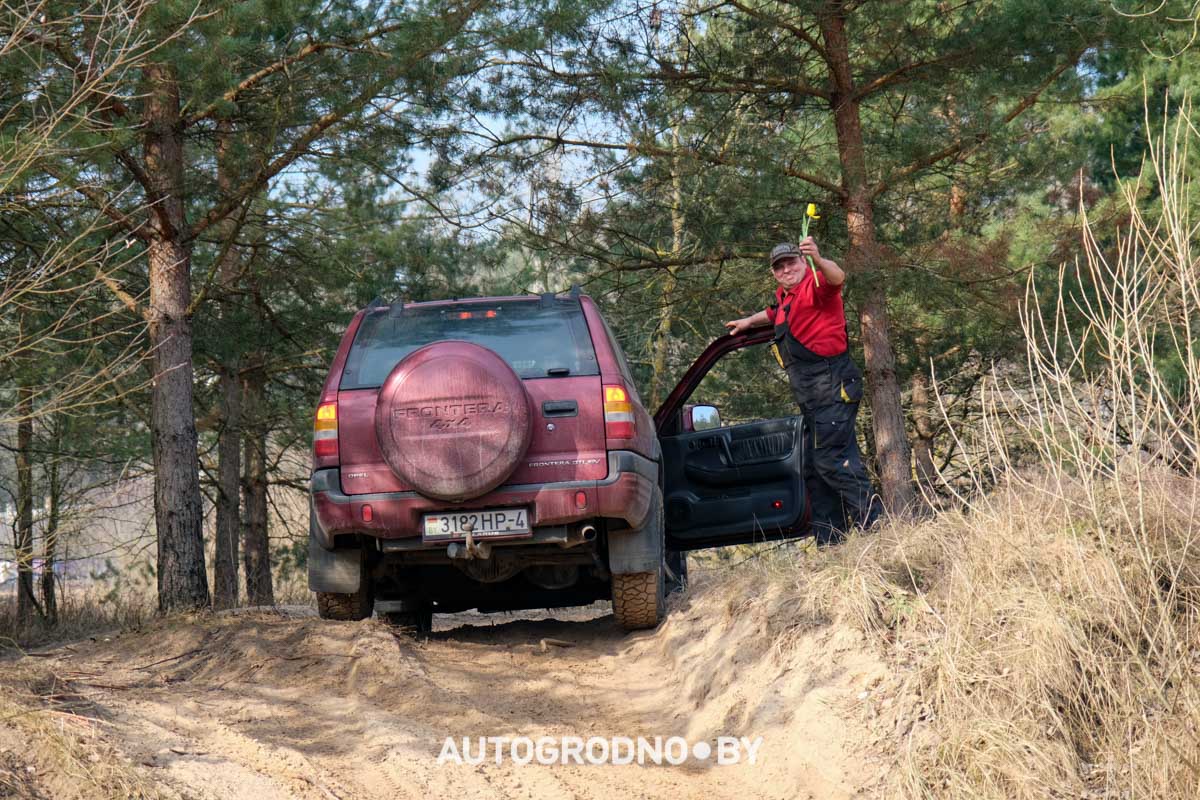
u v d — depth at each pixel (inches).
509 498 405.4
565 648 449.1
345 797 258.4
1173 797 220.8
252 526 1144.8
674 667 388.8
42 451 927.7
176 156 596.4
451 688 371.9
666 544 533.0
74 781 235.3
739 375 1223.5
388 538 412.5
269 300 968.9
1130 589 269.6
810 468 467.5
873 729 265.9
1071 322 698.2
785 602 343.3
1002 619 272.5
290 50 607.8
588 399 414.0
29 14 368.5
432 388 394.3
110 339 815.1
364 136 667.4
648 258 828.0
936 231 866.1
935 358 1072.8
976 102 669.3
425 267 933.8
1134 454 264.2
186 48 500.1
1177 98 839.7
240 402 1021.8
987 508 311.3
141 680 363.3
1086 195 893.2
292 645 398.9
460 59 593.0
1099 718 246.7
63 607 927.7
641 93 724.7
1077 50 659.4
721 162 722.8
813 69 761.0
